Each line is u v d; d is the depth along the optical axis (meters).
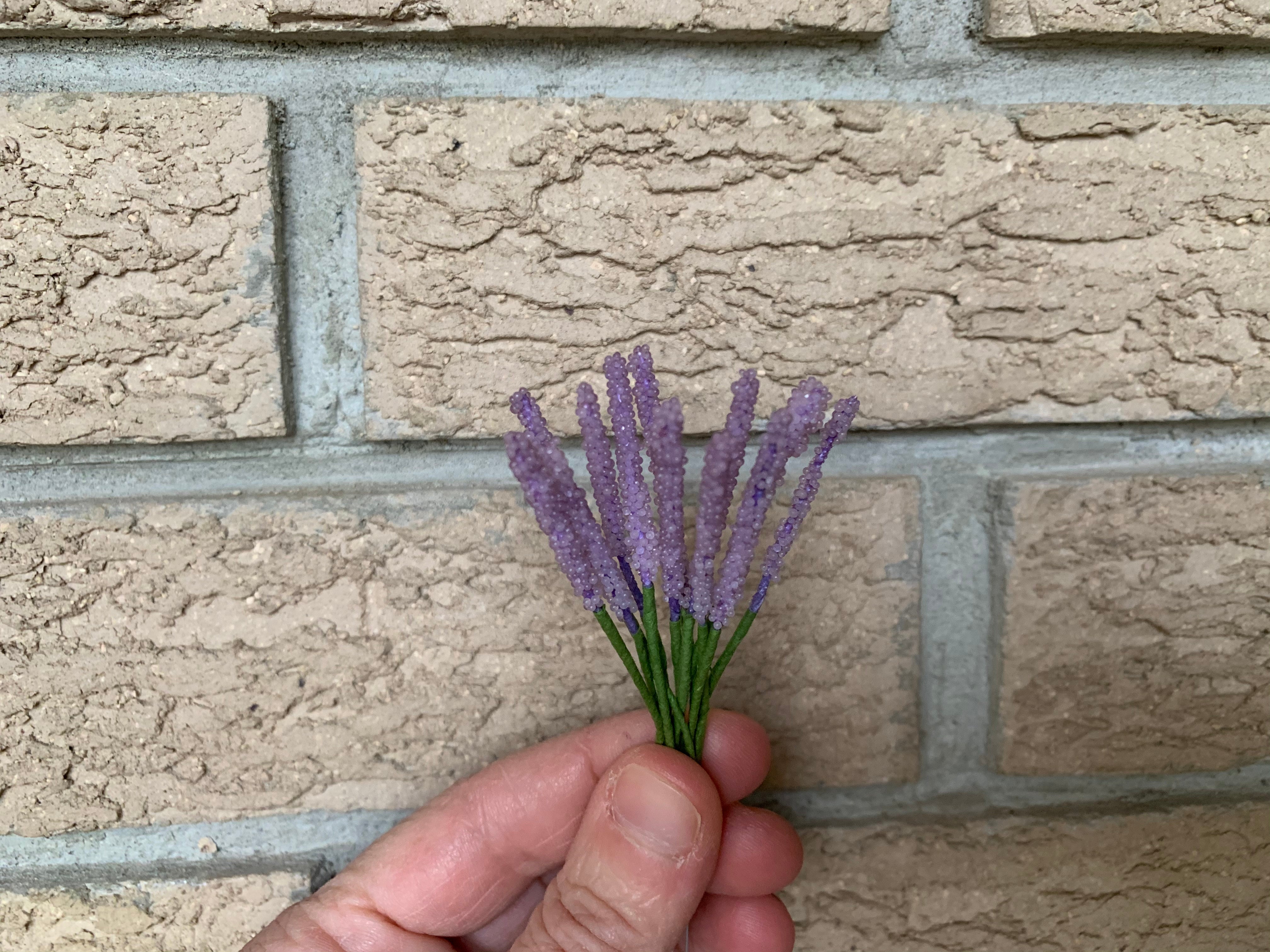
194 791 0.18
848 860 0.19
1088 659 0.18
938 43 0.17
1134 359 0.18
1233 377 0.18
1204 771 0.19
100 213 0.16
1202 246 0.17
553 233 0.17
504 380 0.17
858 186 0.17
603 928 0.15
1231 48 0.17
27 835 0.18
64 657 0.17
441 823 0.17
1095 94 0.17
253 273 0.16
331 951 0.17
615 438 0.17
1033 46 0.17
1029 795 0.19
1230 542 0.18
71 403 0.16
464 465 0.18
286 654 0.18
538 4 0.16
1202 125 0.17
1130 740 0.19
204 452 0.17
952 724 0.19
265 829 0.18
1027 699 0.19
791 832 0.17
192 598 0.17
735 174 0.17
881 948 0.19
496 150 0.16
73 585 0.17
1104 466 0.18
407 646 0.18
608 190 0.17
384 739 0.18
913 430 0.18
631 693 0.18
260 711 0.18
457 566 0.18
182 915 0.18
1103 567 0.18
